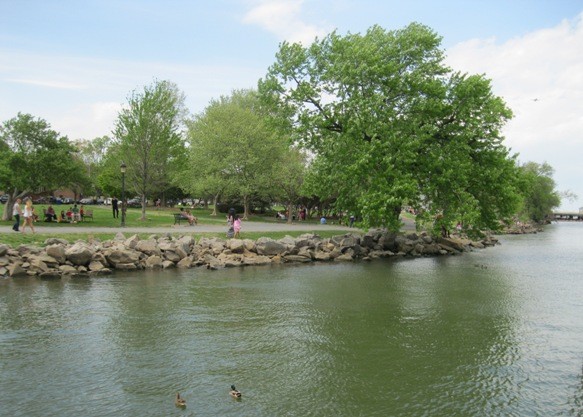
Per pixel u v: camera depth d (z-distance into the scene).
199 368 10.66
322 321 14.85
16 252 22.78
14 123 35.88
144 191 45.00
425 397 9.39
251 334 13.28
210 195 67.94
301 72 35.12
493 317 15.71
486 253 39.00
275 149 56.00
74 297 17.50
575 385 10.07
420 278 24.05
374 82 33.16
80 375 10.13
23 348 11.77
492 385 10.02
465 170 33.44
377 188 31.64
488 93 34.66
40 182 36.28
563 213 147.38
